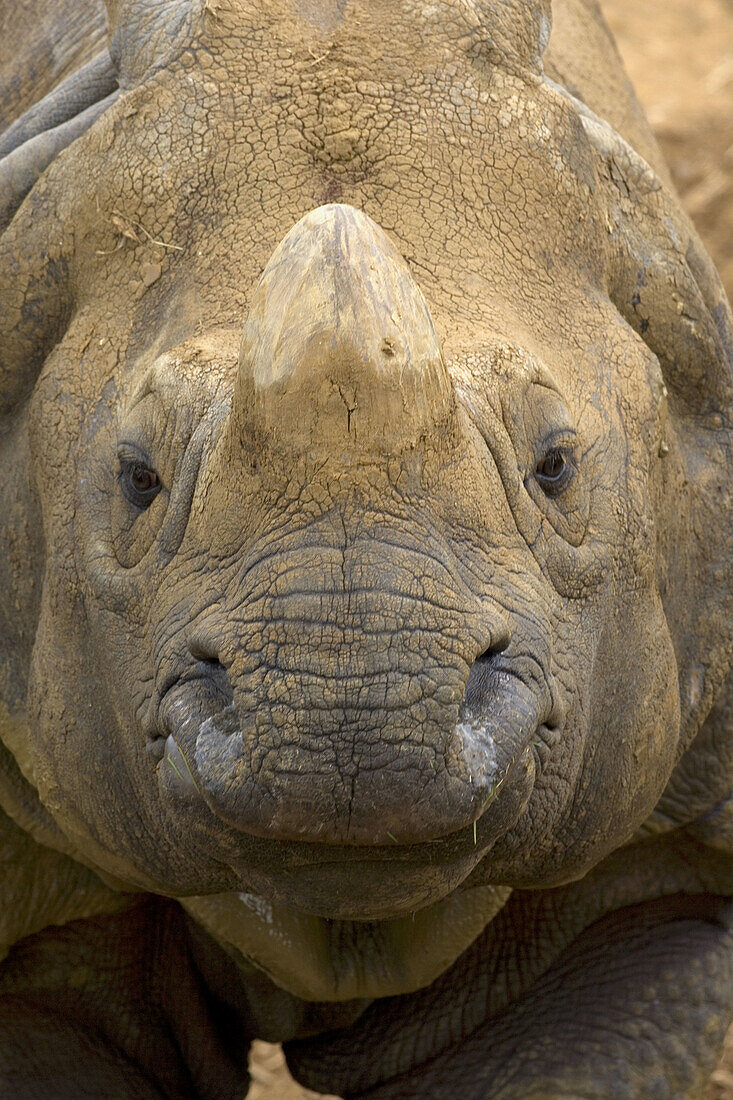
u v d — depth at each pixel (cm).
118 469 1178
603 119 1533
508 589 1062
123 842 1274
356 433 973
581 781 1255
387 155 1224
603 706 1238
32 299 1314
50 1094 1489
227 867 1219
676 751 1344
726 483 1396
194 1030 1645
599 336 1259
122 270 1257
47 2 1684
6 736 1365
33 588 1339
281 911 1445
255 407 974
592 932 1570
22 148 1353
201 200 1232
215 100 1245
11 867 1471
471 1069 1562
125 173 1255
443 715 975
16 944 1522
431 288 1184
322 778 968
